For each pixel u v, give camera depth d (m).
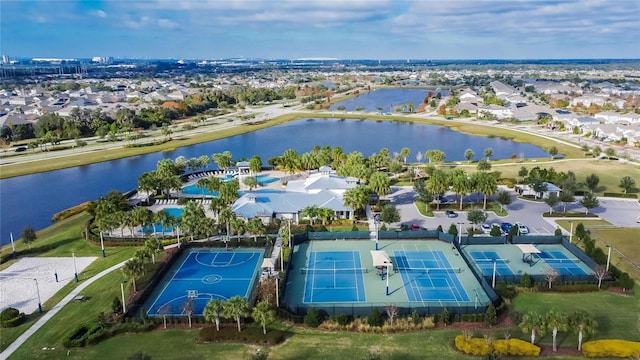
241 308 76.31
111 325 79.75
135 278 94.69
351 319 80.25
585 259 105.31
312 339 75.19
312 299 90.50
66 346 74.19
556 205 146.88
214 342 74.75
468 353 70.00
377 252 103.56
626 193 157.12
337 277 100.25
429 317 79.88
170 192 168.38
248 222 116.44
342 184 151.50
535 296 89.50
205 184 157.75
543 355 69.69
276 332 75.56
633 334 75.44
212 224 116.06
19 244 122.00
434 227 129.75
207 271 103.69
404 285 96.19
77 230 130.38
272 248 115.69
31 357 72.06
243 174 192.88
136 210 118.25
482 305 86.62
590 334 74.62
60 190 178.12
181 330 79.00
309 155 182.62
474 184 141.38
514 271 101.81
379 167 196.38
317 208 129.50
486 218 131.50
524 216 137.50
